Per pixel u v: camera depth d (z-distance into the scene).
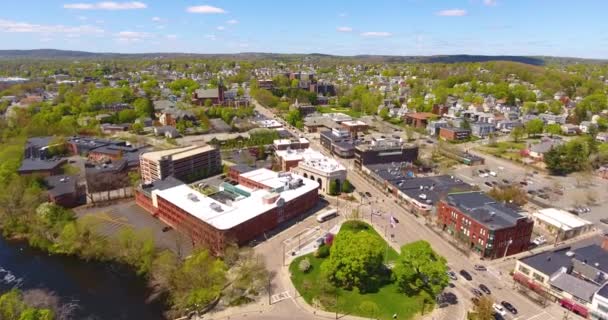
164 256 139.00
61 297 127.31
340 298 124.06
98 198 199.12
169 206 168.00
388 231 168.12
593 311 113.38
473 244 153.12
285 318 116.25
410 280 127.12
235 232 147.75
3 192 180.00
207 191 198.12
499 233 144.62
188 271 130.00
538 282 127.44
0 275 138.38
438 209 173.88
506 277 136.38
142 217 177.88
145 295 129.00
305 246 155.75
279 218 171.88
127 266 143.38
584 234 170.62
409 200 193.38
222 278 130.38
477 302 116.44
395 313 117.06
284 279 134.75
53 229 156.38
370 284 130.50
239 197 173.50
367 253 124.44
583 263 127.75
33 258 149.62
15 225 166.50
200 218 151.25
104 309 122.19
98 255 146.50
